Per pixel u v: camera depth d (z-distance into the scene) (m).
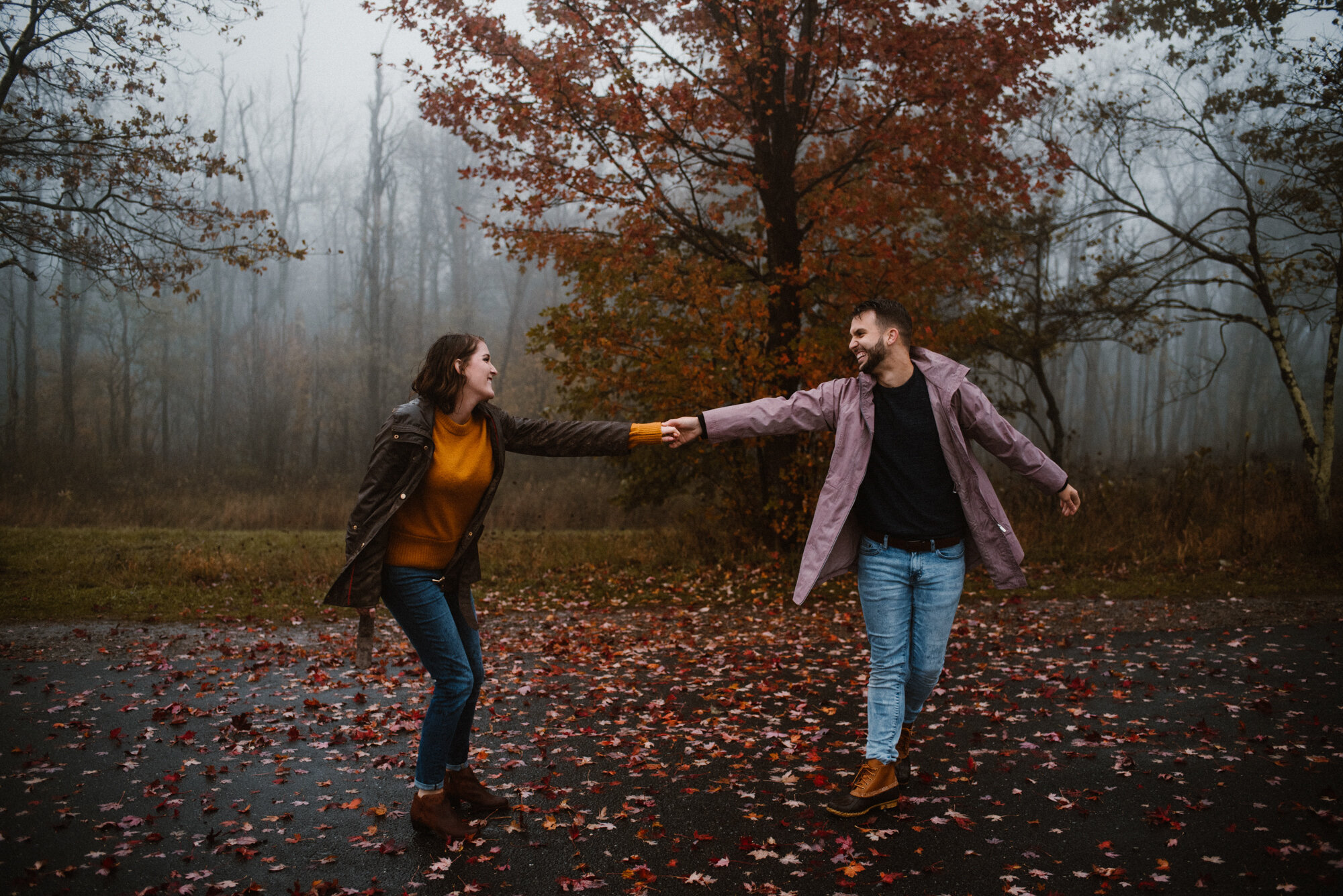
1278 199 12.11
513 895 2.71
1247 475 12.88
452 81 10.23
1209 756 3.91
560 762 4.02
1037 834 3.13
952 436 3.39
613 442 3.49
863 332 3.42
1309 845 2.97
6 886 2.72
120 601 8.70
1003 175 10.64
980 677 5.55
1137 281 14.82
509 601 9.08
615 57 10.09
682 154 11.70
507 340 33.66
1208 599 8.27
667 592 9.52
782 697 5.18
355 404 32.06
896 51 9.80
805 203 11.19
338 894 2.70
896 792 3.42
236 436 34.09
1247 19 11.21
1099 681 5.45
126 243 12.29
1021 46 9.94
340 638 7.14
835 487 3.50
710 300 10.32
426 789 3.20
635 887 2.75
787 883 2.77
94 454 25.89
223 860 2.96
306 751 4.19
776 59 10.47
